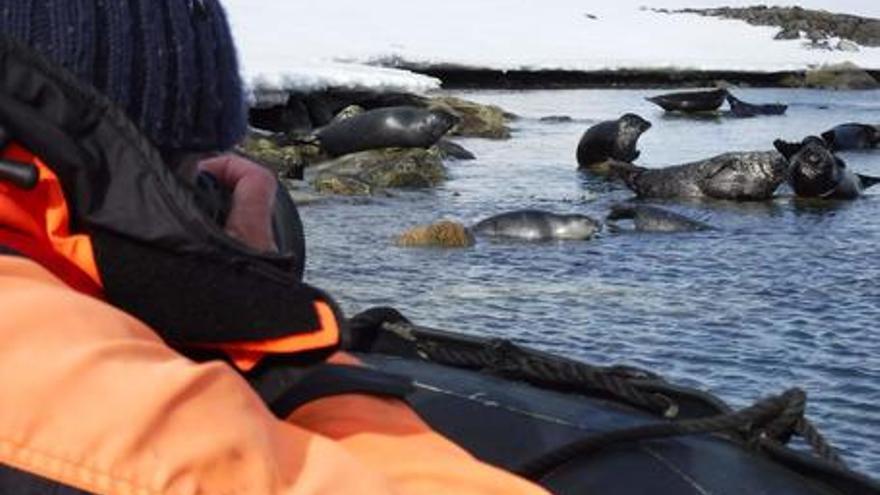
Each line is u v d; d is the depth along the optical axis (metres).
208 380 1.48
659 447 2.61
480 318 9.66
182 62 1.75
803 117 31.42
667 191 16.59
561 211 15.37
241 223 2.09
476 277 11.11
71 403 1.39
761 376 8.27
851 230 14.26
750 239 13.45
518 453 2.64
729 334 9.31
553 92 37.19
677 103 31.52
